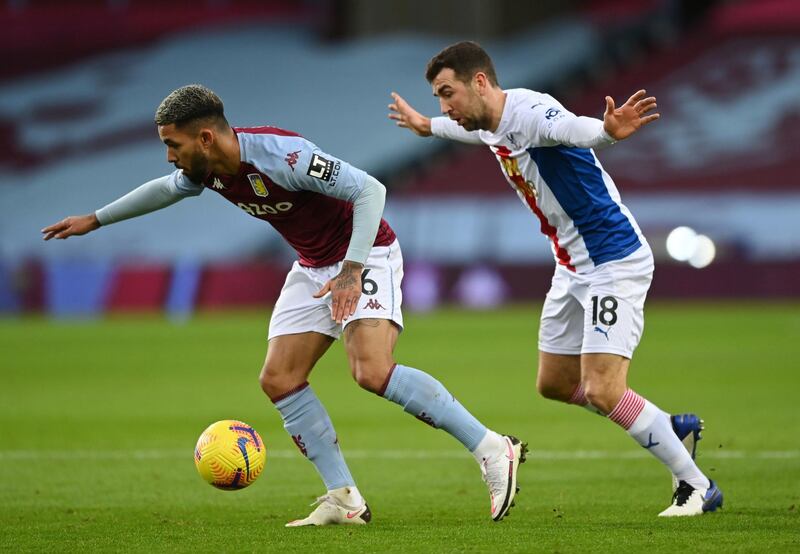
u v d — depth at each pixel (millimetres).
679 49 137375
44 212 130875
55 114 145375
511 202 121500
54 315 101125
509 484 19938
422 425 37719
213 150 18812
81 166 137625
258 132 19141
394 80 140750
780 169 120250
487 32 142125
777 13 137750
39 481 26797
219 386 50219
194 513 22078
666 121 128125
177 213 126000
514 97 20594
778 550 16875
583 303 21078
